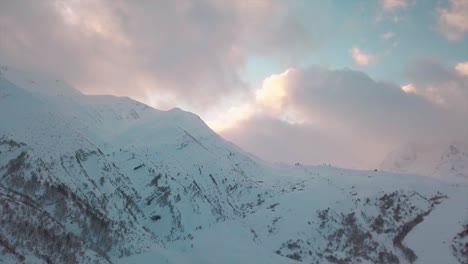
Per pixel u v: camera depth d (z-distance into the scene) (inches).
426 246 5113.2
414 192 6033.5
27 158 4660.4
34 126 5521.7
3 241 3521.2
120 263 4256.9
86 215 4564.5
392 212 5733.3
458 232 5137.8
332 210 5713.6
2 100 6063.0
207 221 5925.2
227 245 4950.8
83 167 5442.9
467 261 4827.8
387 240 5369.1
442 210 5669.3
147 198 6043.3
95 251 4259.4
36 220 3929.6
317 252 5187.0
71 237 4072.3
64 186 4702.3
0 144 4830.2
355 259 5162.4
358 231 5472.4
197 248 4879.4
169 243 5280.5
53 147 5285.4
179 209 5979.3
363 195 5989.2
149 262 4308.6
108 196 5369.1
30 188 4411.9
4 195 4003.4
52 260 3700.8
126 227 5004.9
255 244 5103.3
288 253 5113.2
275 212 5866.1
